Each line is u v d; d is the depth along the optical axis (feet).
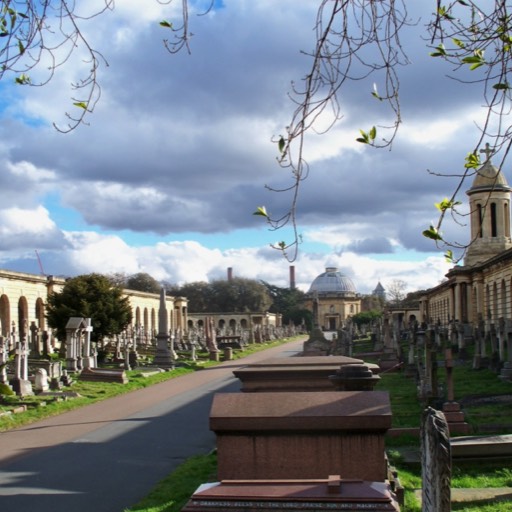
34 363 118.01
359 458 28.04
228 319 409.69
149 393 96.02
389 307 358.64
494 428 51.01
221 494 20.25
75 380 106.22
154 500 37.11
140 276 435.53
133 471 45.68
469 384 82.43
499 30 17.37
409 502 32.50
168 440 57.67
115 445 55.47
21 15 17.83
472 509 32.35
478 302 210.18
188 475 42.83
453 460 41.83
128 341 154.81
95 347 136.26
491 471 40.81
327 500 19.61
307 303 514.27
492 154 17.62
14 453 52.65
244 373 43.32
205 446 54.85
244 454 28.58
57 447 54.90
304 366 44.39
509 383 81.05
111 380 106.63
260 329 301.02
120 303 154.40
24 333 176.65
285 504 19.63
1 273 169.48
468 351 135.13
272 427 28.25
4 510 36.55
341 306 515.91
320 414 28.19
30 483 42.60
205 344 215.31
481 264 202.59
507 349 91.71
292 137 17.42
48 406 77.30
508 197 212.84
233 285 476.13
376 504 19.40
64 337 151.53
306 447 28.27
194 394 93.91
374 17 17.29
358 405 28.71
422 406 63.10
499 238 213.25
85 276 156.97
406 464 42.96
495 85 17.42
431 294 311.06
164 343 144.66
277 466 28.35
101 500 38.27
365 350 181.68
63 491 40.42
